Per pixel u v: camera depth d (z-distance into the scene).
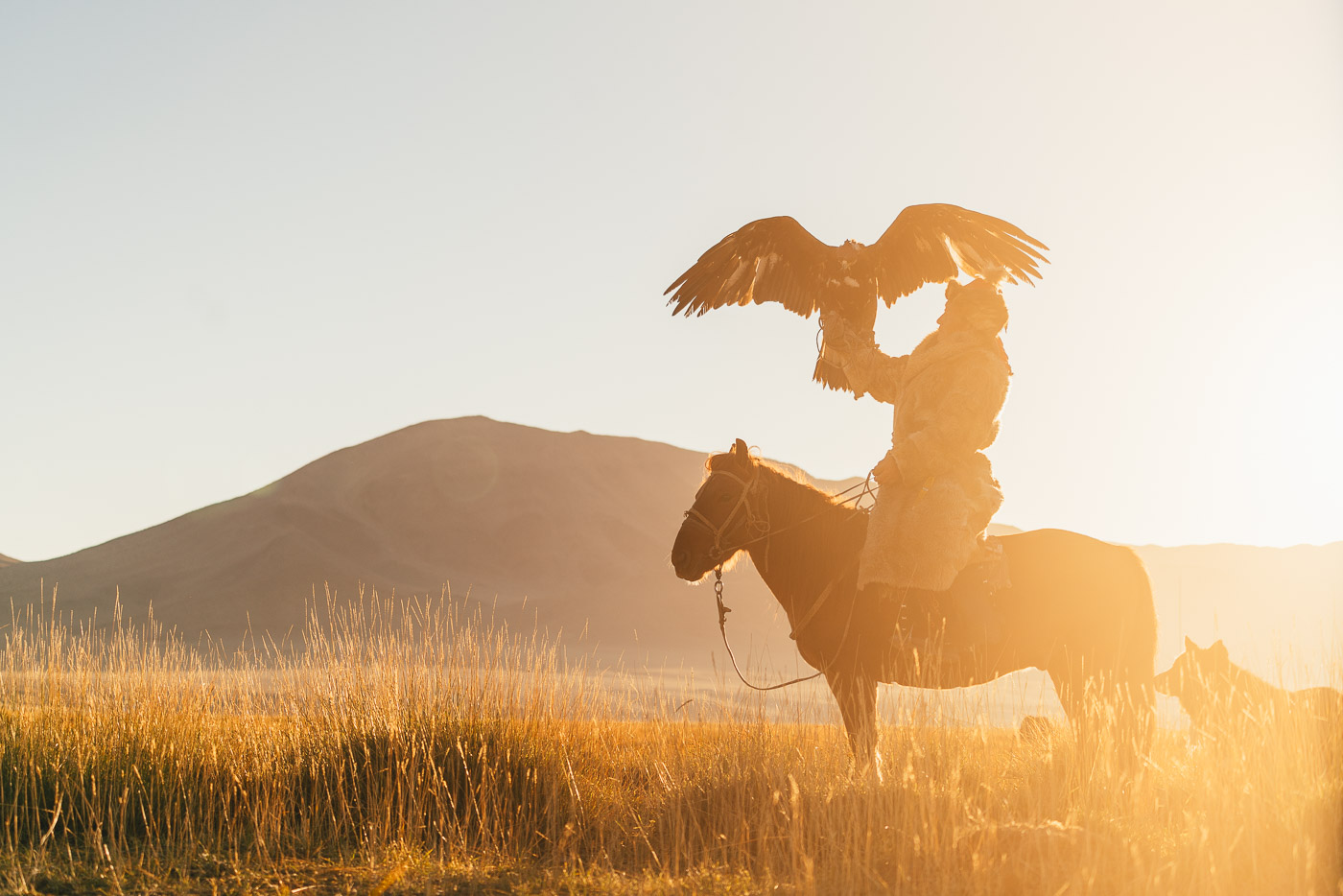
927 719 6.89
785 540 8.08
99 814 6.92
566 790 7.62
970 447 7.33
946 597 7.38
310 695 8.67
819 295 8.21
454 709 8.36
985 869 5.57
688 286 8.34
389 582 173.38
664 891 5.92
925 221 8.09
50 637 8.97
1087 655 7.58
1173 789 6.97
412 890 5.95
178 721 8.30
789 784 7.07
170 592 166.25
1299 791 6.19
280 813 7.16
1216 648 9.35
